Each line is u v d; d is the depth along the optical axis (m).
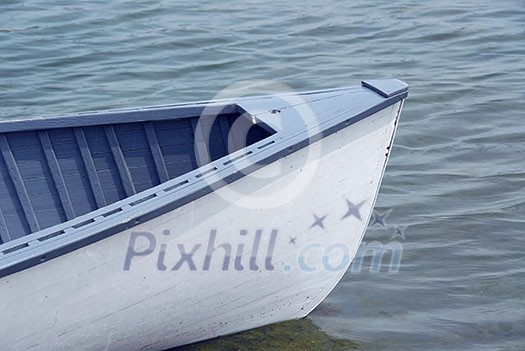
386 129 7.03
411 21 15.90
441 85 13.03
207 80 13.35
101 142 7.86
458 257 8.58
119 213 6.32
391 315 7.74
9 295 6.16
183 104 7.96
